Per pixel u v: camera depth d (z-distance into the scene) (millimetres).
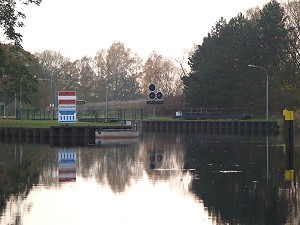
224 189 59594
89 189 59875
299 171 73062
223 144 119812
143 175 70000
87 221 45938
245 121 181750
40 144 119312
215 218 46875
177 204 52219
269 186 61312
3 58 133750
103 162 84000
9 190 59406
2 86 172875
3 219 46500
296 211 49125
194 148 109312
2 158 89500
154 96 162125
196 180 65750
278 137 147125
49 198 55000
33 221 45844
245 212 48906
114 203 52656
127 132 138000
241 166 78625
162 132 185875
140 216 47625
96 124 157500
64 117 134000
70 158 89500
